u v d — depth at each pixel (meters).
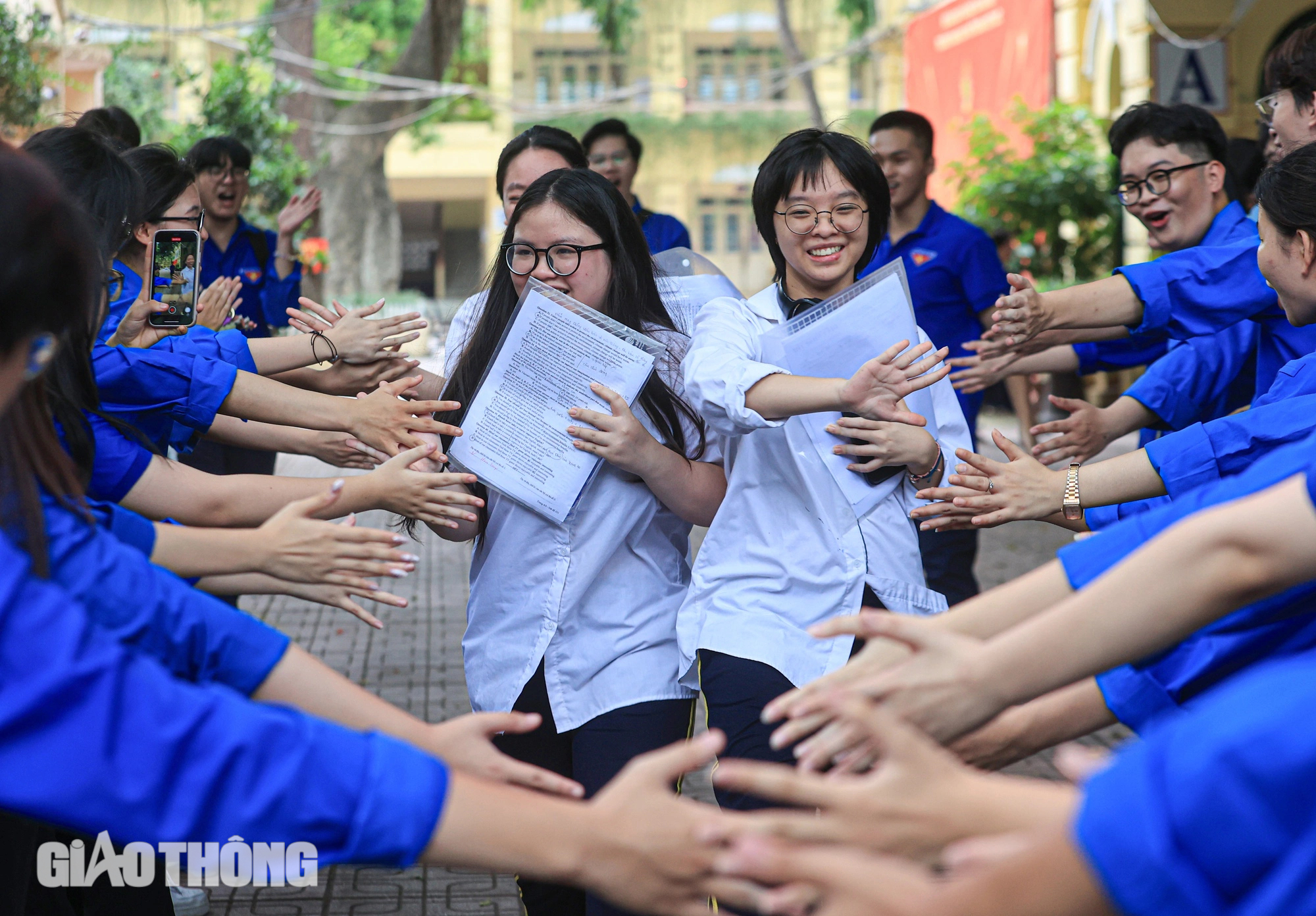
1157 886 1.10
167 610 1.73
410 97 18.42
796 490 2.88
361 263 19.50
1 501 1.60
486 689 2.96
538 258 2.95
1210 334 3.34
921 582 2.90
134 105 16.92
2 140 1.44
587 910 2.62
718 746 1.56
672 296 3.33
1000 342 3.31
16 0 9.54
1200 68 10.03
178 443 3.01
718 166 26.08
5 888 1.89
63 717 1.34
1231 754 1.08
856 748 1.64
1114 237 13.44
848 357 2.81
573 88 26.64
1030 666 1.54
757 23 26.03
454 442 2.86
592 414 2.79
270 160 11.85
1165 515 1.75
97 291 2.22
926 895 1.26
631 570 2.95
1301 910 1.05
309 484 2.52
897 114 5.56
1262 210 2.66
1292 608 1.89
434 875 4.00
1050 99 14.94
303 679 1.83
